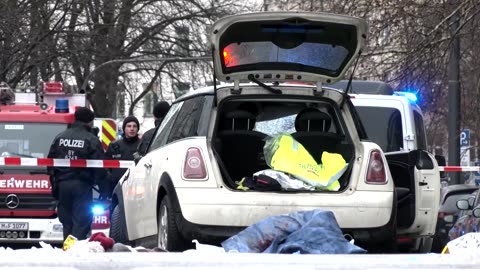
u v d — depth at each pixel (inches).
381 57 926.4
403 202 528.1
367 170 455.2
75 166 716.7
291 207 438.6
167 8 2420.0
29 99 967.6
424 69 911.0
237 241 386.0
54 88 1031.6
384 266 254.1
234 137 473.4
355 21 456.4
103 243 354.0
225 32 457.7
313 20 454.0
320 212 389.4
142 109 3358.8
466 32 906.1
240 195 438.6
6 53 1937.7
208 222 436.1
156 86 2677.2
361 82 713.6
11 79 2034.9
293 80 486.3
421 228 531.5
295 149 460.1
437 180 532.1
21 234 829.2
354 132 468.4
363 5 917.8
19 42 1956.2
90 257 247.9
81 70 2367.1
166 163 463.5
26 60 2015.3
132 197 540.4
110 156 804.0
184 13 2415.1
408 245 558.9
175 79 2480.3
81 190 722.2
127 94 2709.2
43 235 828.0
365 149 461.7
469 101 1137.4
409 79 920.3
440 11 883.4
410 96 738.8
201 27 2423.7
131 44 2438.5
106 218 799.7
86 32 2196.1
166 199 453.1
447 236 785.6
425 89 1003.3
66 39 2172.7
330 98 479.2
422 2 893.8
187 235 437.1
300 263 252.1
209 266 248.5
